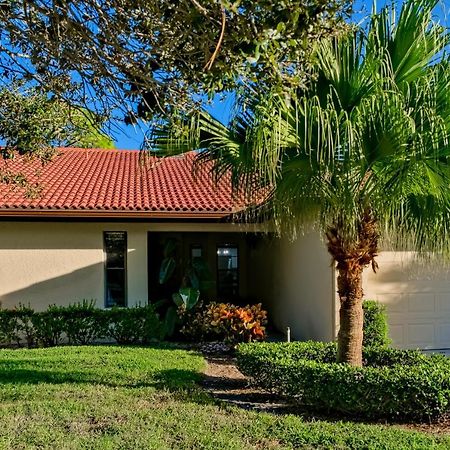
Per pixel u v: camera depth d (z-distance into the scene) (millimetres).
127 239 13414
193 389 7531
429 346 11406
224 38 2980
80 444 5164
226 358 10812
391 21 5918
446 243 6477
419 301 11438
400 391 6090
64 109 6156
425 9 5750
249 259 18312
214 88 3262
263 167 5422
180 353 10703
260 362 7273
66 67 3996
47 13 3455
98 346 11680
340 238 6598
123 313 12477
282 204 6328
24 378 8172
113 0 3387
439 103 5750
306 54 3154
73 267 13156
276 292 15102
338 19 3117
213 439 5344
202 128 5809
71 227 13195
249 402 7168
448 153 5512
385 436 5473
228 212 13078
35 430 5582
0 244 12945
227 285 18281
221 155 6090
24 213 12234
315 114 5270
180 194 14070
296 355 7688
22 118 6723
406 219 6551
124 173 16016
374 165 5703
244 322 11320
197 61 3311
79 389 7430
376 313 10234
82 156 17703
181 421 5938
